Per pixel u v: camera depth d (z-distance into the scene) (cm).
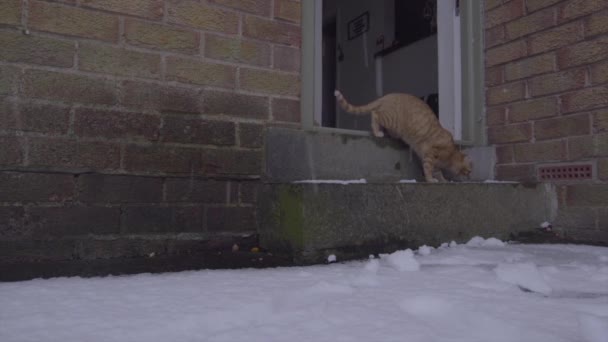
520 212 319
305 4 311
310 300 154
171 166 262
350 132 323
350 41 650
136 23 253
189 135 268
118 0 248
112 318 130
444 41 396
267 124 295
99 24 243
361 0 625
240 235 282
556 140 319
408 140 340
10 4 222
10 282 178
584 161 302
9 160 220
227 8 282
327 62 700
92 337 116
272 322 130
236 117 284
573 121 307
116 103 247
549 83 322
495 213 309
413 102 339
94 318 130
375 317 135
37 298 151
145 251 253
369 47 609
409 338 118
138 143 253
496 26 362
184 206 266
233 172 281
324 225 245
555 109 319
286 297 156
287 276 193
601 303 155
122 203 248
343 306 146
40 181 228
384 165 339
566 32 310
